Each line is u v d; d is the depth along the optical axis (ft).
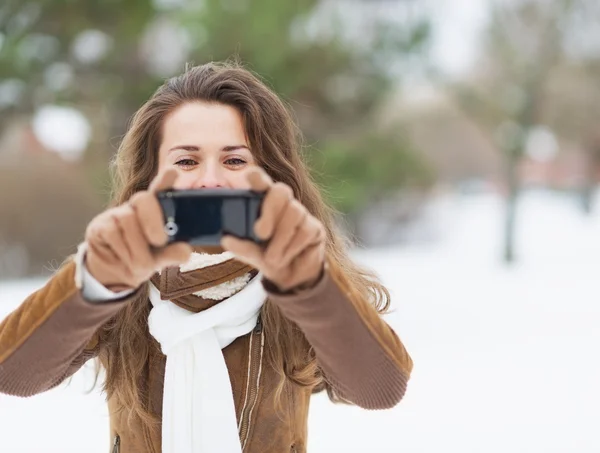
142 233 3.11
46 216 40.04
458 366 16.97
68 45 33.91
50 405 13.43
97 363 4.96
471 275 36.06
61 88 36.58
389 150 46.09
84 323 3.43
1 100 35.86
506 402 13.93
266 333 4.37
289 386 4.42
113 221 3.12
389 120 50.21
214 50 38.58
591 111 47.75
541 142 49.11
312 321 3.43
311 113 45.65
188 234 3.10
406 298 28.07
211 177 4.19
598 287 31.42
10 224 39.40
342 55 42.24
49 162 40.98
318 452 11.16
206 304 4.19
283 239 3.09
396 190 47.88
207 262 4.13
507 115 44.68
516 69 44.39
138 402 4.31
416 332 21.25
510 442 11.59
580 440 11.61
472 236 63.98
